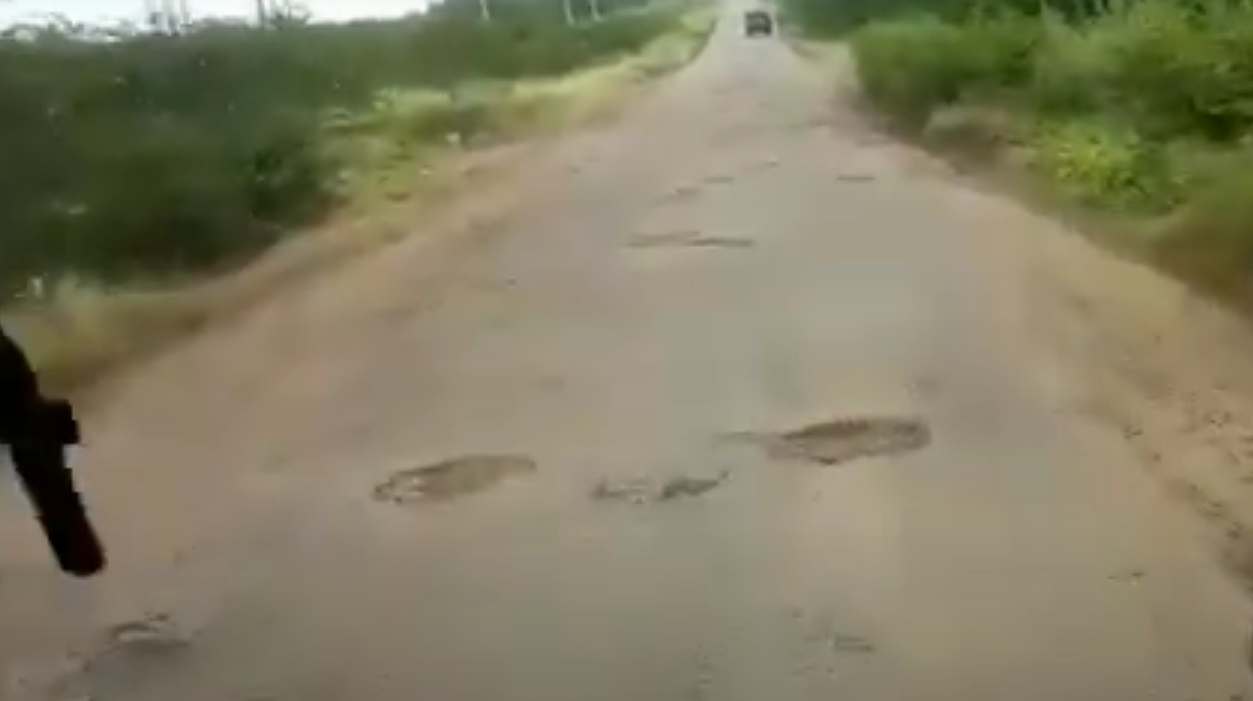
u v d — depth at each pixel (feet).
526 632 20.06
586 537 23.62
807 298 41.14
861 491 24.84
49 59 64.08
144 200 53.98
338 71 105.09
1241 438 26.25
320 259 55.26
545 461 27.84
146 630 21.16
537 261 51.16
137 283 49.88
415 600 21.54
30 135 55.42
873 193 63.31
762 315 39.29
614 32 237.45
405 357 37.52
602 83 152.66
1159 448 26.12
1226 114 53.42
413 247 56.65
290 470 28.37
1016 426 27.91
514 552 23.16
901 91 94.63
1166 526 22.39
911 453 26.73
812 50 197.77
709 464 26.91
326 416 32.27
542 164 83.97
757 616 20.04
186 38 78.38
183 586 22.81
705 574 21.72
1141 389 29.89
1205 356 31.96
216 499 27.12
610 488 25.96
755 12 270.67
